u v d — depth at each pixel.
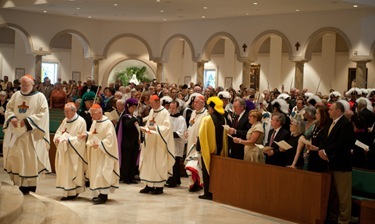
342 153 7.30
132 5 19.94
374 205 7.04
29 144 8.21
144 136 9.48
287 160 8.07
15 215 6.27
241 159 8.91
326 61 23.95
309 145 7.55
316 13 19.64
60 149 8.56
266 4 18.28
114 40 24.86
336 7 18.39
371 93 14.99
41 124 8.24
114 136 8.57
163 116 9.48
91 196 9.07
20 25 23.00
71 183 8.59
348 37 18.91
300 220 7.57
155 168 9.37
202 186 10.01
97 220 7.43
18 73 27.25
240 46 21.75
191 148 9.72
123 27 24.88
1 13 22.53
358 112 10.45
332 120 7.52
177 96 13.92
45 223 6.61
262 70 26.00
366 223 7.11
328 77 23.95
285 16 20.45
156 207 8.43
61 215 7.12
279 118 8.27
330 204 7.60
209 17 22.34
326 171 7.69
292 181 7.71
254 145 8.59
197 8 19.95
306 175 7.50
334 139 7.32
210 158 9.11
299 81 20.36
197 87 13.77
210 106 9.19
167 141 9.38
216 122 9.09
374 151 8.31
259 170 8.23
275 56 25.36
